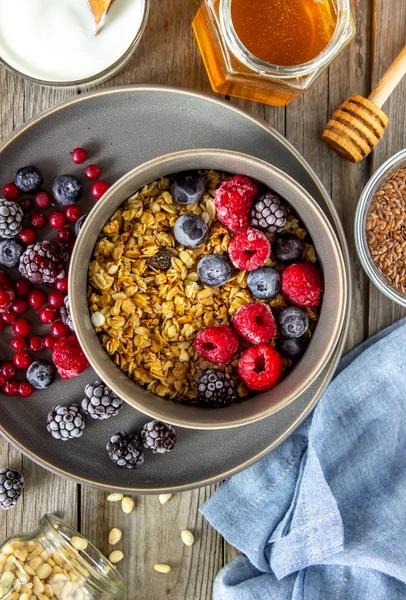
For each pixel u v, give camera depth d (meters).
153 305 0.50
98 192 0.51
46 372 0.51
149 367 0.50
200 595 0.55
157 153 0.51
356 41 0.53
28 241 0.51
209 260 0.49
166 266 0.50
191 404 0.50
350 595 0.54
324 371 0.51
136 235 0.50
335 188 0.54
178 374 0.50
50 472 0.54
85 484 0.51
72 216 0.51
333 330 0.47
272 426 0.52
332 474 0.54
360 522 0.54
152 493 0.52
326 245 0.48
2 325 0.52
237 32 0.48
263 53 0.48
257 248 0.48
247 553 0.54
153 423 0.51
